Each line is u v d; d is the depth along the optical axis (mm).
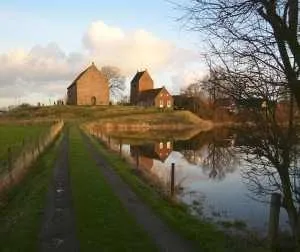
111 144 45406
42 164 26109
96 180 19750
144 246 10242
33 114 119062
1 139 42688
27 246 10227
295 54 8172
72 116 114938
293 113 9281
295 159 9633
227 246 10562
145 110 121812
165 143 59031
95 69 133875
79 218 12742
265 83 8938
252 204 19688
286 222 15242
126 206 14625
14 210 14266
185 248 10234
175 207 16125
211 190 23031
